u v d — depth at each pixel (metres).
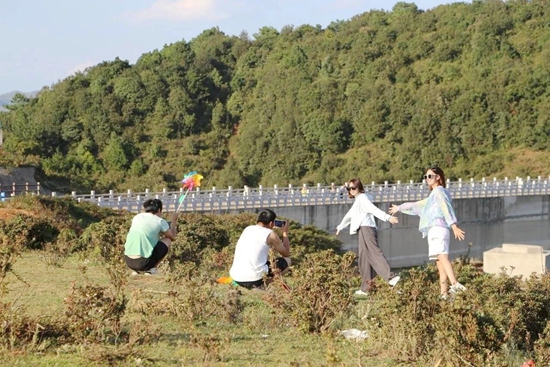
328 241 33.53
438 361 7.78
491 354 8.35
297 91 90.94
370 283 12.04
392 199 47.75
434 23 108.00
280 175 80.81
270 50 108.06
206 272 14.98
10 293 11.88
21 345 8.33
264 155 83.81
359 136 85.44
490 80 88.94
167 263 16.08
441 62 98.75
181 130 88.19
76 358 7.95
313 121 85.06
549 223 56.06
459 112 85.06
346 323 10.23
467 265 14.75
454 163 81.44
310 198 42.69
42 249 19.73
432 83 92.06
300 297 10.02
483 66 94.75
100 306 8.89
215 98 95.88
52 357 7.96
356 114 86.94
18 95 90.69
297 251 23.53
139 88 89.19
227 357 8.40
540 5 106.94
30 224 20.67
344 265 13.05
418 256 46.00
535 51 98.69
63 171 71.25
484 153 83.00
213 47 107.81
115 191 71.44
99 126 82.75
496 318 9.12
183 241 19.27
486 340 8.55
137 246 10.90
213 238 24.45
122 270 10.66
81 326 8.66
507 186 53.31
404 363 8.46
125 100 88.62
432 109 84.56
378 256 12.24
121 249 15.34
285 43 108.56
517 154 82.19
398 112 85.19
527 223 54.56
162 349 8.60
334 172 80.25
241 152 84.69
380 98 87.00
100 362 7.84
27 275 14.42
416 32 105.75
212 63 102.94
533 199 54.78
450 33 103.31
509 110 86.31
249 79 98.94
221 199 40.28
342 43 103.75
